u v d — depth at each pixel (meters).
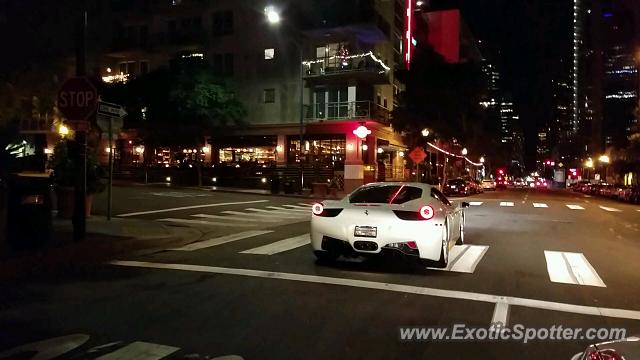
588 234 15.24
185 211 19.84
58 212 15.02
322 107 40.09
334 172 37.88
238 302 6.77
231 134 42.50
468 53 71.00
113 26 46.12
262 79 41.72
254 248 11.32
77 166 11.04
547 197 43.78
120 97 38.97
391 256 8.79
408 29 41.75
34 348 5.10
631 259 10.73
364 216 8.80
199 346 5.19
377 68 38.97
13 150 13.23
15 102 10.93
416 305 6.73
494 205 29.22
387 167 45.62
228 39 42.88
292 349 5.13
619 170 62.25
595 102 110.50
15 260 8.76
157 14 45.03
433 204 9.09
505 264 9.84
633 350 3.13
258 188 38.38
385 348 5.18
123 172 43.34
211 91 37.94
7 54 10.65
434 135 41.88
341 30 38.59
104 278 8.20
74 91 10.66
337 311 6.40
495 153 86.25
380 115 40.28
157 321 5.97
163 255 10.43
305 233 14.16
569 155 135.12
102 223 14.24
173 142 40.28
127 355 4.93
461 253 11.10
